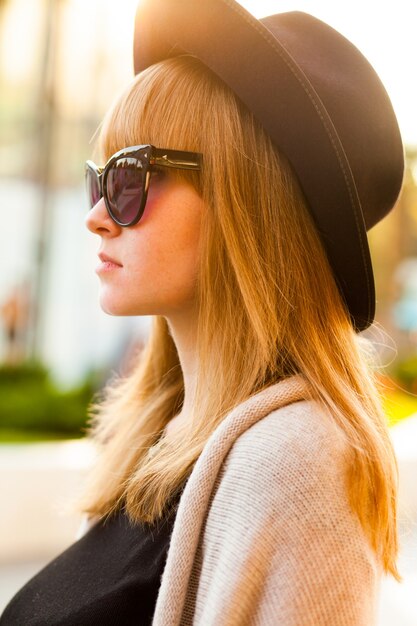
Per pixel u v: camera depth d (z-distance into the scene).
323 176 1.02
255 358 1.03
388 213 1.29
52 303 12.23
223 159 1.04
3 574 3.97
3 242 11.62
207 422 1.04
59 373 10.59
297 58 1.10
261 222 1.04
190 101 1.06
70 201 12.49
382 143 1.15
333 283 1.10
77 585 1.10
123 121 1.11
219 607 0.83
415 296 12.47
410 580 3.67
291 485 0.85
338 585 0.82
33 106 11.57
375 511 0.95
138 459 1.31
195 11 1.04
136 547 1.06
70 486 4.40
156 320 1.46
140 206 1.04
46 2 11.20
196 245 1.06
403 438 5.47
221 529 0.88
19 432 7.79
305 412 0.94
